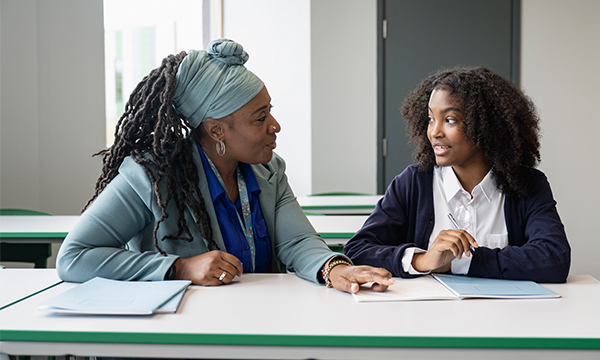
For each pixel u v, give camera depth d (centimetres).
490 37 421
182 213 130
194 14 459
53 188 361
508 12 420
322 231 208
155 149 132
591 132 418
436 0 425
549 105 420
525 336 83
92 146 377
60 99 362
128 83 657
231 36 430
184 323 91
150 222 133
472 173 142
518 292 110
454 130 134
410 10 427
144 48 656
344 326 89
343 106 437
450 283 118
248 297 109
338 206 300
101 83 380
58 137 362
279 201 152
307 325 90
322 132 435
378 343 84
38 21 350
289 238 144
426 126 148
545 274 123
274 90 428
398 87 430
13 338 88
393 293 111
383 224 147
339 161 438
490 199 140
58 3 359
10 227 222
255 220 143
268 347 85
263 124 135
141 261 121
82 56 370
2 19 330
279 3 424
